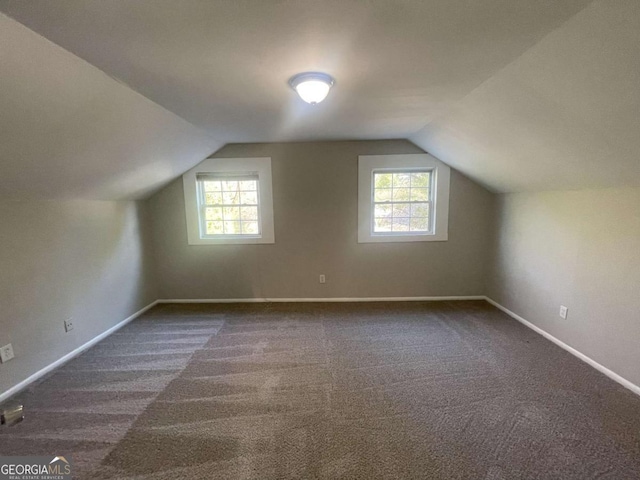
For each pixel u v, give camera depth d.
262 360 2.50
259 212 3.79
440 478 1.42
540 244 2.91
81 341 2.72
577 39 1.28
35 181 2.12
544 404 1.91
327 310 3.61
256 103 2.21
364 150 3.64
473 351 2.60
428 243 3.80
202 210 3.88
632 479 1.39
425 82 1.88
